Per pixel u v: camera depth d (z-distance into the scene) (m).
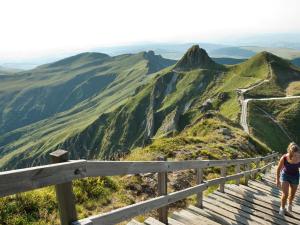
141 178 13.48
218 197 11.59
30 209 8.44
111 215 5.64
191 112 172.12
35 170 3.94
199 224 8.59
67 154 4.57
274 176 20.58
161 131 185.25
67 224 4.58
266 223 9.62
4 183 3.57
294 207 11.45
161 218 8.08
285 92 167.50
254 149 33.00
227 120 59.03
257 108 133.62
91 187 10.88
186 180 15.67
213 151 23.67
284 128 120.38
